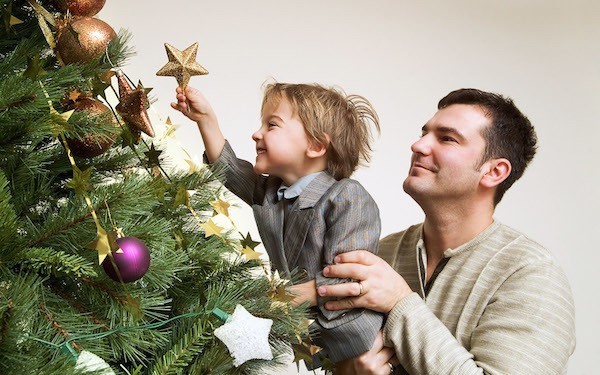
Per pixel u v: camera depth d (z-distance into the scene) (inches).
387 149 88.8
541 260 45.0
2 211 24.6
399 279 43.8
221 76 85.9
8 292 23.7
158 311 31.0
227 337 27.1
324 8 88.7
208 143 46.8
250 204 48.9
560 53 91.1
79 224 26.5
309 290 43.1
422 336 41.9
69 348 23.5
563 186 89.5
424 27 90.4
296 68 87.6
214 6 86.1
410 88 89.6
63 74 27.6
